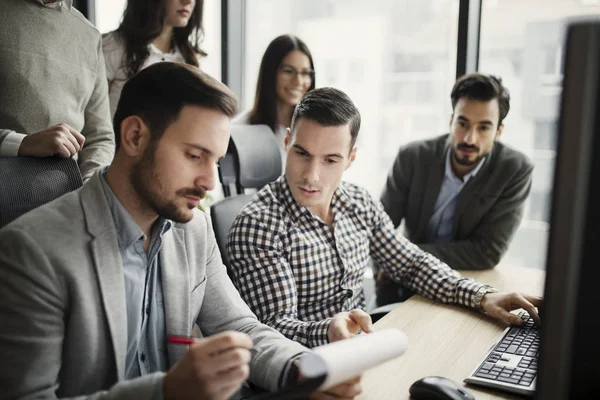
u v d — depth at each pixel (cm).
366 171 277
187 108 82
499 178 197
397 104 265
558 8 224
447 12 244
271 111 248
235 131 196
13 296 76
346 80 274
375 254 163
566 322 53
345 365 72
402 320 131
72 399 73
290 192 143
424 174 211
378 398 92
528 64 233
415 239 213
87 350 82
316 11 277
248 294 133
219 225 156
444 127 255
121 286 86
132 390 71
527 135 237
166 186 85
